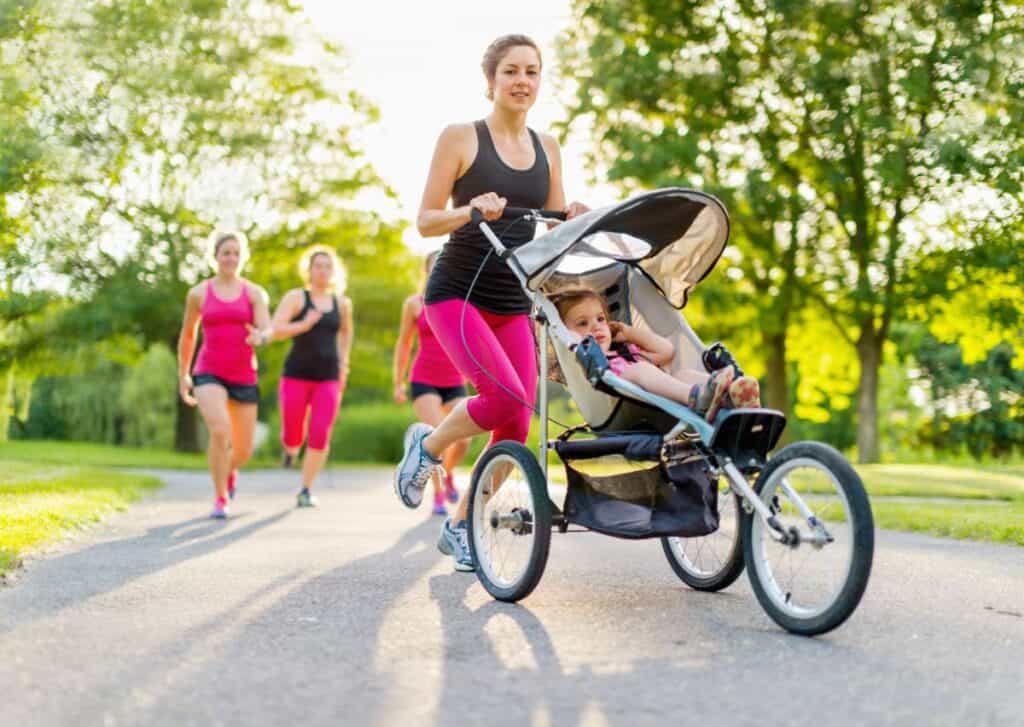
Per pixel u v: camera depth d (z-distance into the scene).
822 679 3.53
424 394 9.30
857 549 3.98
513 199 5.57
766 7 22.20
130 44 25.66
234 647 3.95
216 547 7.02
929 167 20.64
